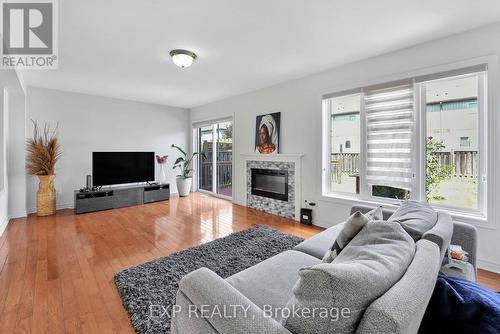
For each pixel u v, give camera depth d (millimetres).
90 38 2471
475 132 2432
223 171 5883
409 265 913
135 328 1517
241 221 3852
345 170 3447
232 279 1371
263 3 1923
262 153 4395
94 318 1617
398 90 2811
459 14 2062
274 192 4281
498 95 2189
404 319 642
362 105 3117
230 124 5602
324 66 3283
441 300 934
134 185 5242
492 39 2205
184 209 4625
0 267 2291
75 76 3688
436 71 2506
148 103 5668
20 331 1495
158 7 1966
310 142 3680
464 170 2496
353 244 1148
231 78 3807
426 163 2711
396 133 2857
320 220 3588
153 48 2725
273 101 4215
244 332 763
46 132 4367
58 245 2828
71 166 4641
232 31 2355
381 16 2100
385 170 2963
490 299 891
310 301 740
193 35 2434
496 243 2234
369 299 716
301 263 1570
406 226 1327
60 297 1837
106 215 4172
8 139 3842
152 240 3020
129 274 2137
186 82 4020
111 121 5113
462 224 1707
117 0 1869
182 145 6312
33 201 4285
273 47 2707
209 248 2730
